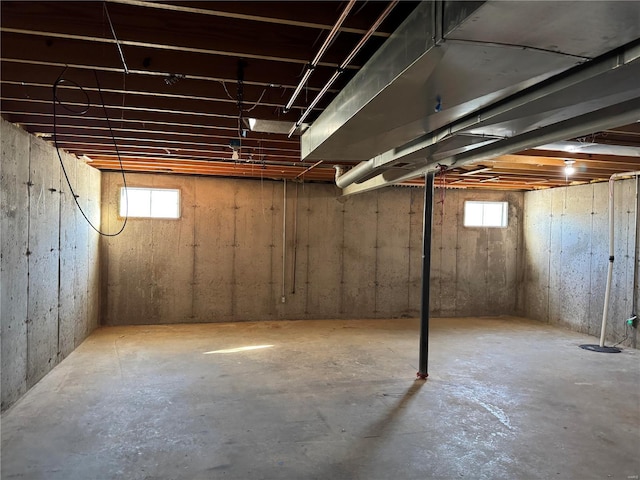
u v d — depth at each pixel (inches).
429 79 68.8
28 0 75.4
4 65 101.0
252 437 114.3
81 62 91.2
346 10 64.1
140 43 80.4
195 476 95.4
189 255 263.7
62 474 94.7
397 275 295.9
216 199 267.9
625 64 62.6
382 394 146.9
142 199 257.0
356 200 289.7
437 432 118.7
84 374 162.4
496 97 78.2
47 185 159.6
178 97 119.0
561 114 92.0
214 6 68.8
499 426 123.0
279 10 71.1
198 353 195.3
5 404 127.9
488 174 232.1
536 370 176.7
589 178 242.1
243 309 273.0
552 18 48.5
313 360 186.7
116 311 253.0
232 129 150.8
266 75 99.4
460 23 50.3
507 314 306.3
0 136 122.0
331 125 106.3
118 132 154.6
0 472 94.9
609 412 133.9
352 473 97.7
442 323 276.8
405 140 112.6
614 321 232.1
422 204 299.4
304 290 282.7
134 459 101.9
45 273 158.2
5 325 126.6
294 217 280.5
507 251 306.2
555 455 106.9
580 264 257.6
